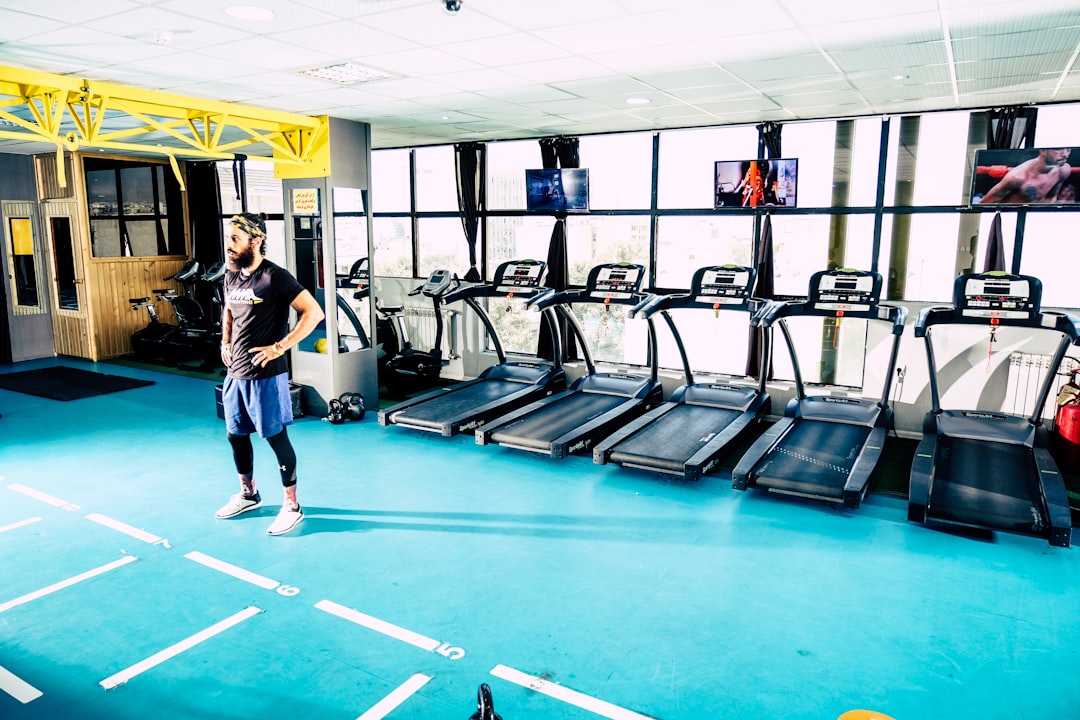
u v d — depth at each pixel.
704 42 4.00
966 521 4.27
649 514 4.69
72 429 6.54
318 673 3.00
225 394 4.29
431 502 4.87
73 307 9.88
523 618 3.43
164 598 3.59
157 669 3.02
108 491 5.01
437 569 3.92
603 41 4.00
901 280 6.59
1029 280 5.06
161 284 10.45
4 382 8.38
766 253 6.99
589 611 3.49
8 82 4.65
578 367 8.07
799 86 5.23
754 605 3.55
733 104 5.98
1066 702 2.83
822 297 5.80
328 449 6.00
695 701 2.83
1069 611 3.49
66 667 3.03
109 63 4.52
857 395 6.75
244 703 2.81
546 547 4.20
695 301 6.25
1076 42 3.97
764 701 2.83
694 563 4.00
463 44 4.04
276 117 6.28
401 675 2.99
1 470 5.42
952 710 2.78
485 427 6.04
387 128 7.39
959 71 4.73
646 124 7.10
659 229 7.57
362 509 4.74
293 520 4.39
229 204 10.67
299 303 4.16
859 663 3.08
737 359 7.54
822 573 3.88
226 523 4.48
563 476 5.40
